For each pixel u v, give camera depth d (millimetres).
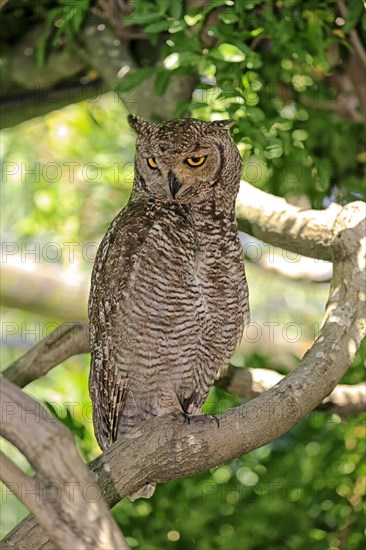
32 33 12914
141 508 11750
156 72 10523
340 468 11977
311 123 12688
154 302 9086
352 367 12305
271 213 9820
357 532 11805
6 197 17609
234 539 11617
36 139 17406
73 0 10656
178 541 11664
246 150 10641
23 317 19781
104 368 9344
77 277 18000
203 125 9461
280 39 10820
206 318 9328
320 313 18953
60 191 16422
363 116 11836
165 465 7336
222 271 9336
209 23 10609
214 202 9336
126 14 11797
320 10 11172
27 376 10594
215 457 7426
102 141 15602
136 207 9414
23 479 5656
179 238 9109
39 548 6430
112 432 9516
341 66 12289
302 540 11719
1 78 13258
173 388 9391
